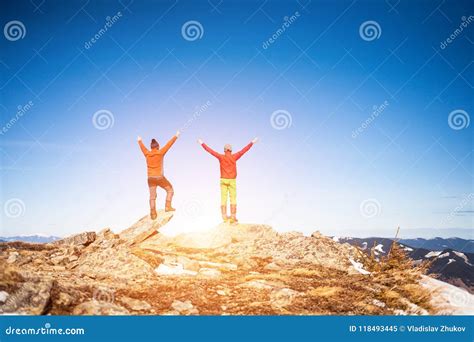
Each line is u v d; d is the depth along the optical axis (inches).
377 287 314.3
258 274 335.3
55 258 332.8
